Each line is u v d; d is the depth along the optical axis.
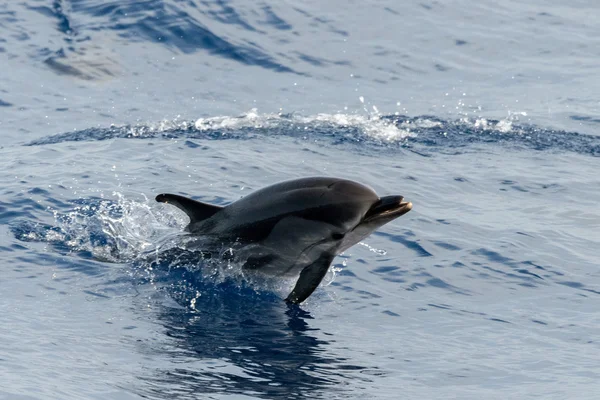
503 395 26.38
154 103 65.00
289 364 27.92
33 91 65.81
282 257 33.34
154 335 29.53
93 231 38.12
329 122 59.56
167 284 33.81
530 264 37.56
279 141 54.47
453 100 68.00
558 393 26.56
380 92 70.12
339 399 25.61
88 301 31.89
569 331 31.45
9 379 24.78
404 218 42.09
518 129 59.91
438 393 26.39
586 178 50.62
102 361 27.03
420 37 82.50
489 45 82.31
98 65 70.56
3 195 41.69
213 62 73.62
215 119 59.84
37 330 28.94
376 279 35.44
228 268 34.44
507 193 47.50
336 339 30.12
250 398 25.27
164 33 76.19
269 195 33.50
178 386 25.70
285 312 32.28
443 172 50.31
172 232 38.06
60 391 24.44
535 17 90.12
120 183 44.34
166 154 50.09
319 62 75.69
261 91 69.12
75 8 79.31
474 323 31.94
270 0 84.12
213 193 43.97
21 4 79.00
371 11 86.25
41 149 51.97
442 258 37.69
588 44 84.06
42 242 36.88
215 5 81.38
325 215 31.94
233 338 29.75
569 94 69.94
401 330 31.14
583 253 39.28
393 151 53.91
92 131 56.97
